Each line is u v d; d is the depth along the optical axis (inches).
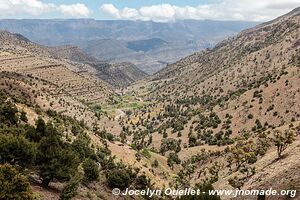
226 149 7682.1
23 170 2377.0
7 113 3710.6
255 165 5349.4
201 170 7170.3
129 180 3511.3
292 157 4662.9
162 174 6481.3
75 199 2546.8
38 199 2128.4
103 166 4148.6
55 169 2475.4
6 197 1809.8
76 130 5378.9
